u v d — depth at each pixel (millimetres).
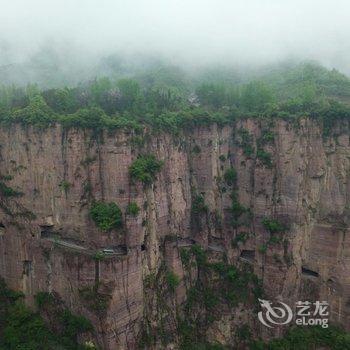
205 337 75312
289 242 75062
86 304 63781
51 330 66688
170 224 74562
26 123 67188
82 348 63719
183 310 75500
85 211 66938
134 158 67625
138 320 66812
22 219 68438
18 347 63906
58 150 66750
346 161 75312
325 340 73062
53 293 67250
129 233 65188
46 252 67250
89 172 66875
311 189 75688
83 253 64438
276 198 75750
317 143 75438
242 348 75062
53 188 67375
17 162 68438
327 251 74500
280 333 75438
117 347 63938
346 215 74875
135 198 65938
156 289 70375
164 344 69750
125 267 64312
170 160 74625
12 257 69312
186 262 76812
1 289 69562
